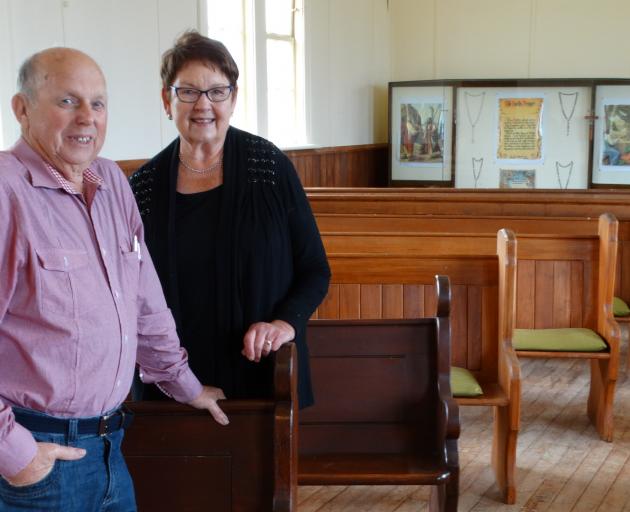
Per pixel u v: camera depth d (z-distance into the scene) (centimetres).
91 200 171
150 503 208
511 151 1027
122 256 177
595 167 1015
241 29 795
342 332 290
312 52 921
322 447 292
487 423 438
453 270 361
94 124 164
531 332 412
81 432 166
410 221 489
